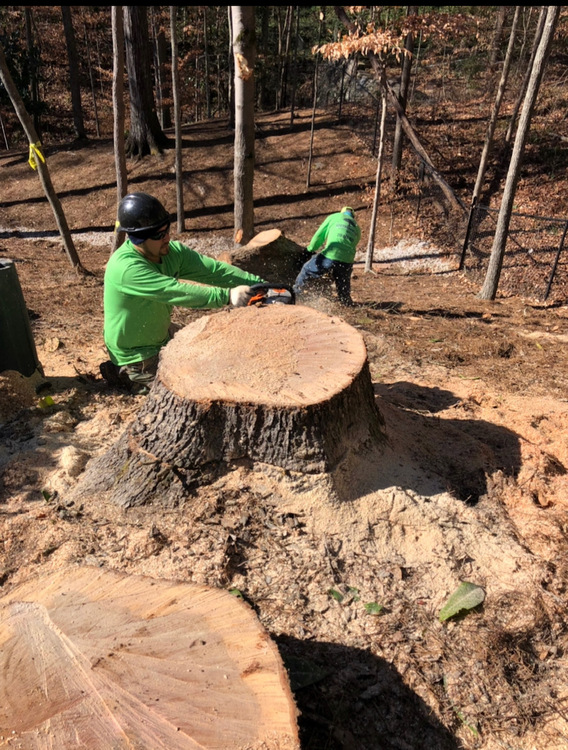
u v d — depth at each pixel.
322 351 2.71
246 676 1.47
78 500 2.74
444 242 11.99
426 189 13.30
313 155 15.37
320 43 18.06
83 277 9.15
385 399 3.87
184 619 1.63
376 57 9.93
